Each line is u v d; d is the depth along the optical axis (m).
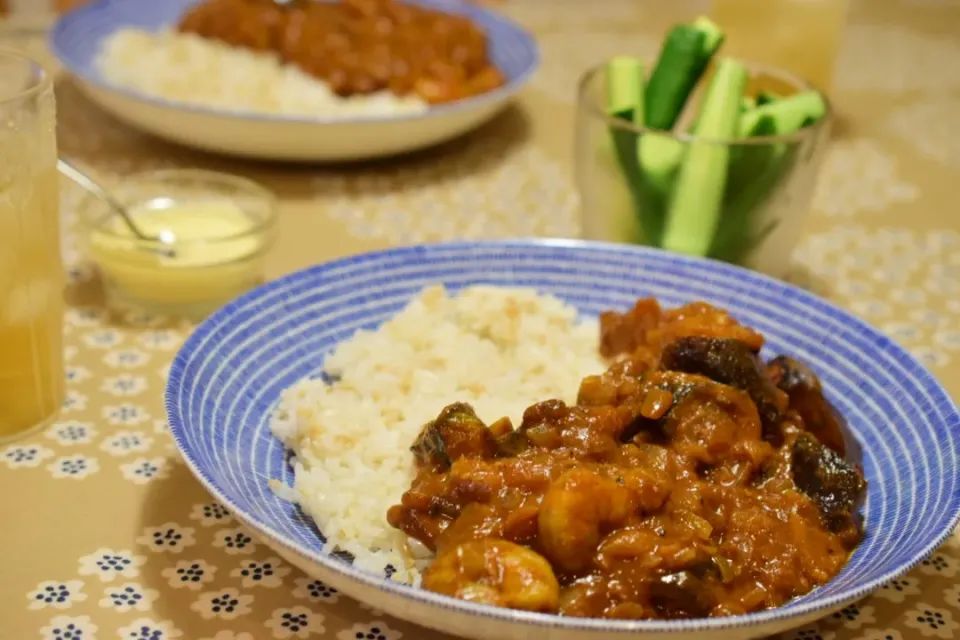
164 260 0.63
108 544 0.53
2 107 0.54
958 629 0.52
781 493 0.53
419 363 0.58
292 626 0.51
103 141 0.77
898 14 1.04
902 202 0.76
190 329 0.63
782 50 0.78
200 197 0.68
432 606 0.48
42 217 0.56
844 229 0.73
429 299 0.61
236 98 0.77
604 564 0.50
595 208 0.67
